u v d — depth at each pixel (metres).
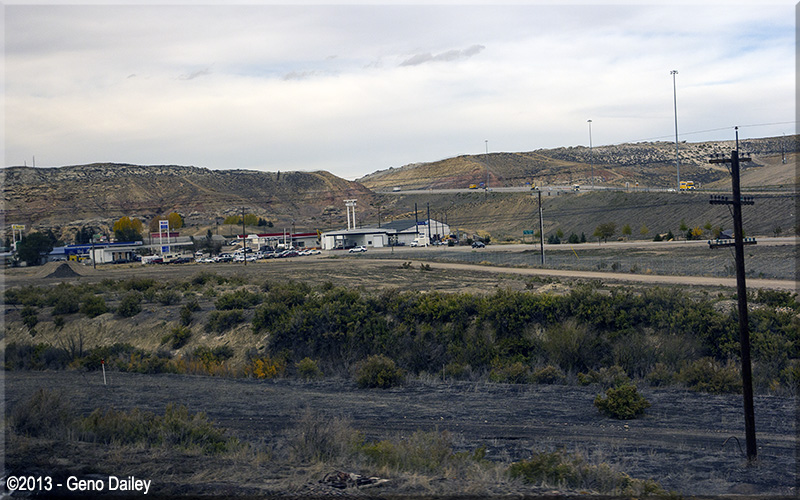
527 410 22.83
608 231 119.62
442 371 32.78
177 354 41.44
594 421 21.05
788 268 57.09
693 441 18.36
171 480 12.51
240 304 47.56
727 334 30.39
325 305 39.72
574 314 35.66
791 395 24.70
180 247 149.75
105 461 13.75
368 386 28.39
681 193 138.88
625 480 13.41
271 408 23.25
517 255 96.25
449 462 14.59
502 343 34.97
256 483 12.44
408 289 58.03
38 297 56.00
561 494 12.27
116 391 26.94
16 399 22.25
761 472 15.05
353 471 13.55
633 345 32.03
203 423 17.72
